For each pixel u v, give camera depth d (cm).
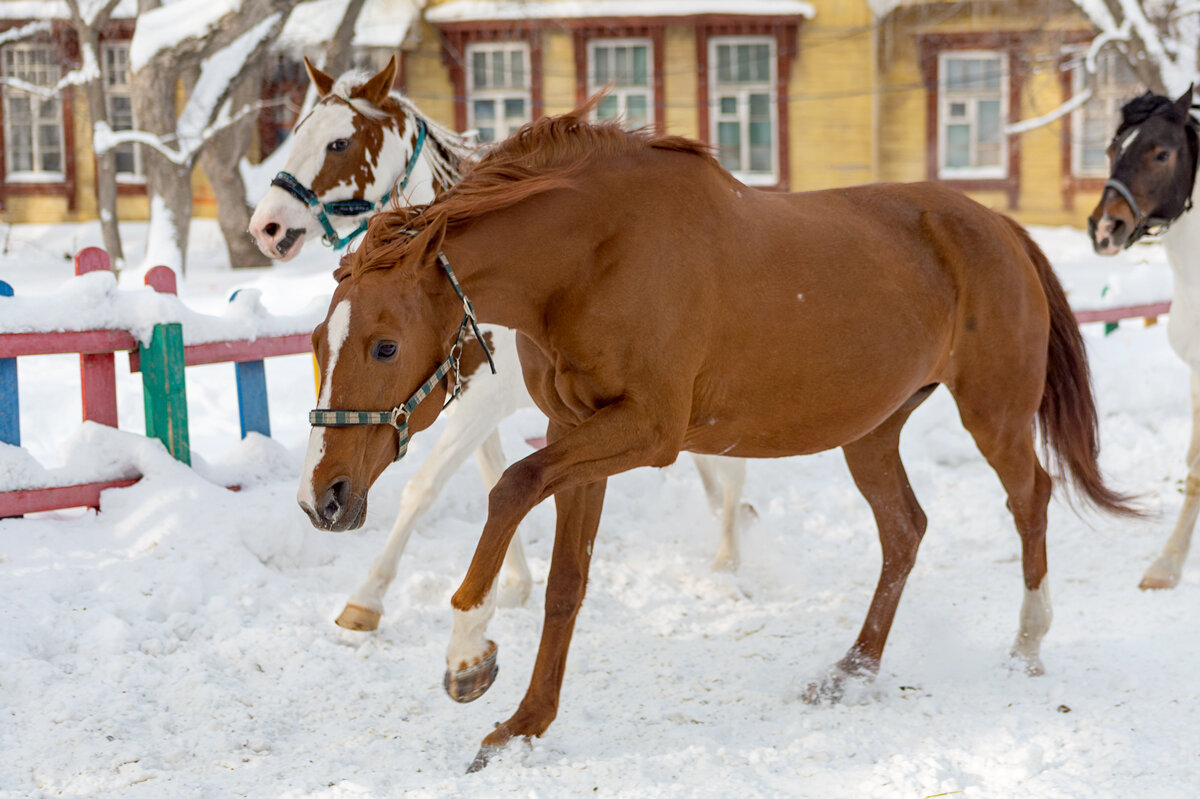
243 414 535
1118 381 777
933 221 371
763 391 325
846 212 358
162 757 303
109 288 482
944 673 375
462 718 342
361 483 268
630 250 296
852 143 2192
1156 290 932
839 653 400
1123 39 1777
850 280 336
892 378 346
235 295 532
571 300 297
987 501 625
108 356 486
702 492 597
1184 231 495
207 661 367
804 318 324
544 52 2161
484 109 2188
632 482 604
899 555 381
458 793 274
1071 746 300
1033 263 412
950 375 384
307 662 375
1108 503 418
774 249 323
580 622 441
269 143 2084
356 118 433
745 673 383
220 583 420
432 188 460
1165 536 551
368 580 409
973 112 2208
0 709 321
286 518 460
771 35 2162
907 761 290
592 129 311
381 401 268
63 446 473
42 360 853
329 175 430
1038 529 390
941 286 366
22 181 2139
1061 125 2195
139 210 2188
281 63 2053
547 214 294
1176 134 484
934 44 2169
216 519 452
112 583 404
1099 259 1903
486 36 2152
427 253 273
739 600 477
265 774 294
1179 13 1800
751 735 322
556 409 319
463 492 546
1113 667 371
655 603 467
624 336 292
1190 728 312
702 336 306
